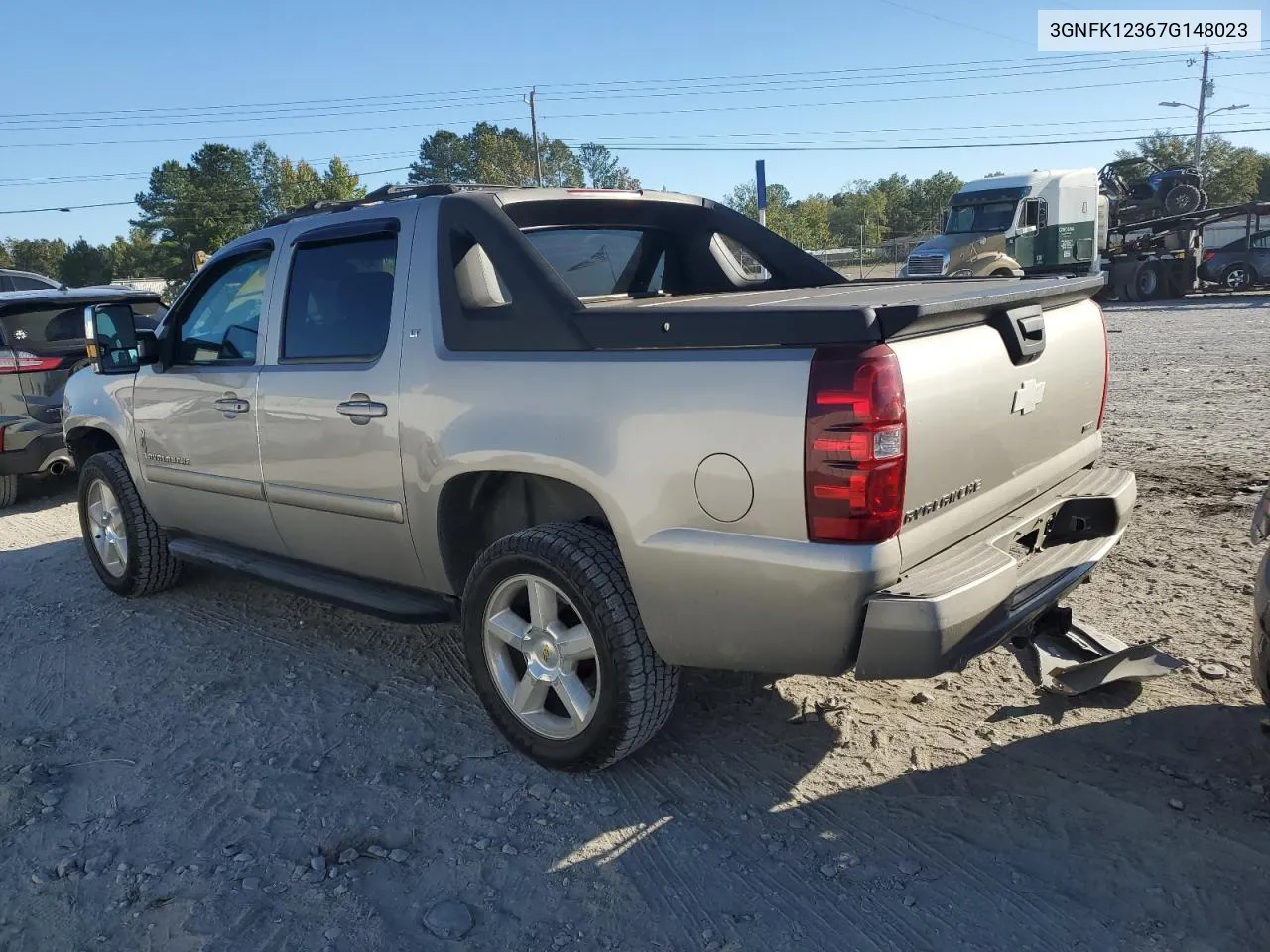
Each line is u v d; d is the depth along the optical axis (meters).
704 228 4.74
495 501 3.63
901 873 2.72
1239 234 27.50
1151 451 7.36
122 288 8.60
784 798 3.11
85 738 3.77
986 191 24.08
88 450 5.53
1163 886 2.61
